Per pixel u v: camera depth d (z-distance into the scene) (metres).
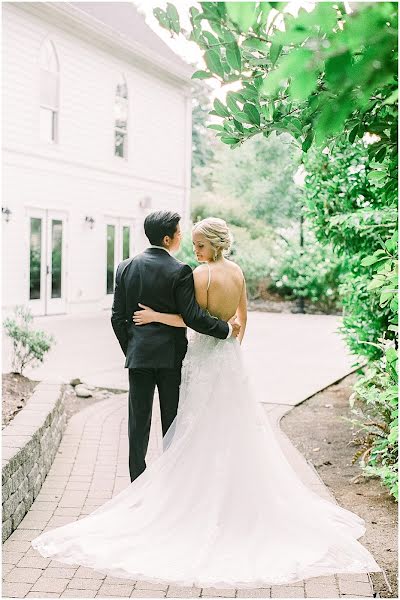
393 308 3.73
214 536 3.82
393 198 3.39
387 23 1.61
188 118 24.17
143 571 3.52
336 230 7.29
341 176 7.28
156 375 4.46
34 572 3.53
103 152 19.42
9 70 15.63
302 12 1.65
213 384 4.15
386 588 3.43
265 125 2.90
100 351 12.05
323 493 4.80
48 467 5.30
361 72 1.64
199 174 40.50
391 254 3.90
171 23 2.59
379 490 5.02
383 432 5.07
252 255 25.30
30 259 16.62
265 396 8.51
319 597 3.29
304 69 1.64
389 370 4.73
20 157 16.11
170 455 4.12
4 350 10.02
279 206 30.19
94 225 19.12
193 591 3.36
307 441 6.46
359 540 4.05
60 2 16.56
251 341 14.81
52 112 17.45
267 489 4.00
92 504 4.61
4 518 3.91
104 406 7.79
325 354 12.72
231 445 4.04
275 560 3.65
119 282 4.51
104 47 19.11
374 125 2.78
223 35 2.33
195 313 4.18
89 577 3.48
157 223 4.43
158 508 4.00
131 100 20.70
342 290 7.40
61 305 17.89
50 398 5.93
